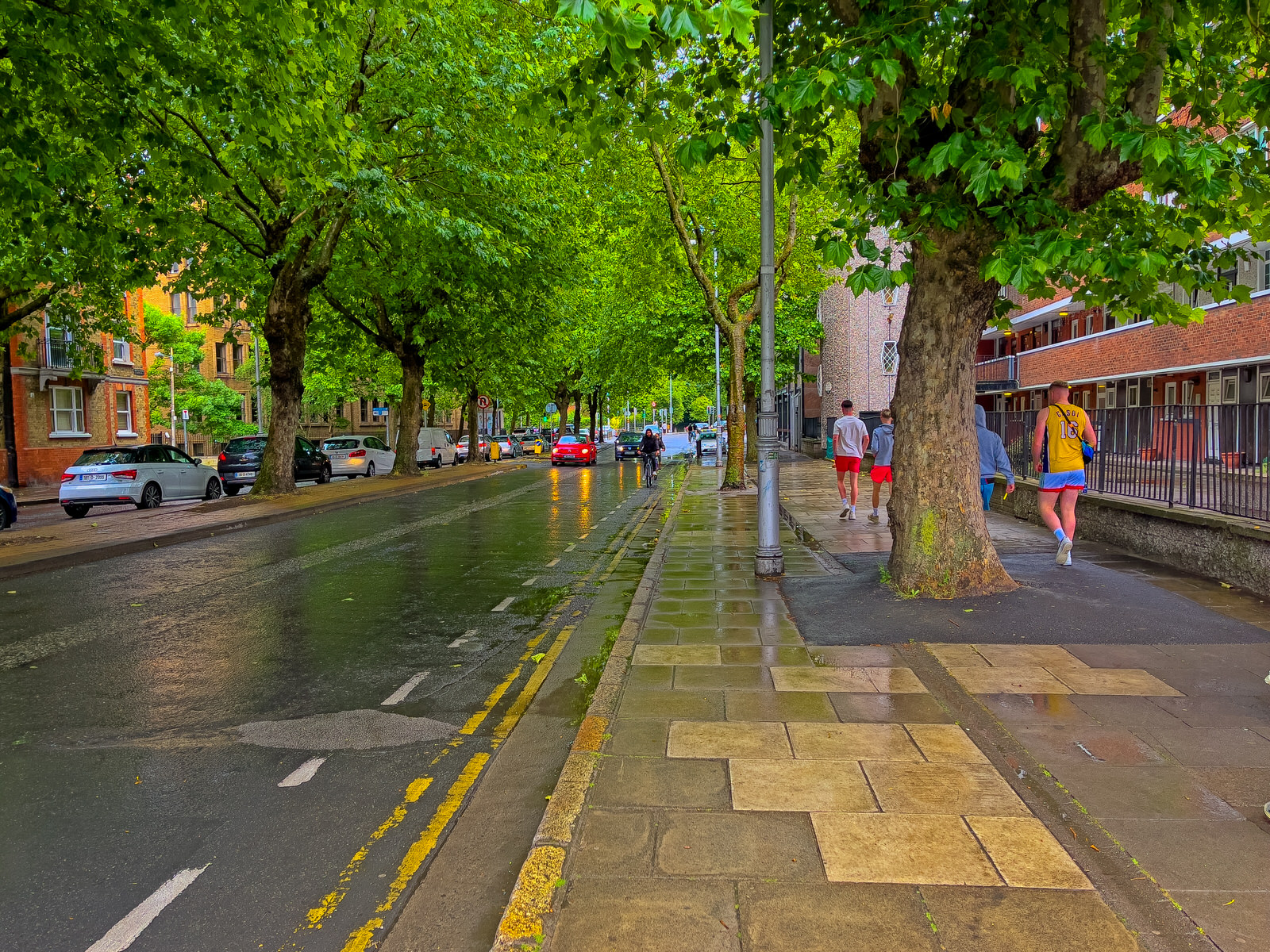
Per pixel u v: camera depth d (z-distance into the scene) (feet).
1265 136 19.70
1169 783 11.28
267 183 52.31
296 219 53.93
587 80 20.34
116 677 18.45
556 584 29.63
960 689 15.16
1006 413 46.78
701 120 21.93
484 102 48.03
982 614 20.08
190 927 9.07
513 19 52.11
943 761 12.12
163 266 58.75
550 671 18.85
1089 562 27.27
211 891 9.81
